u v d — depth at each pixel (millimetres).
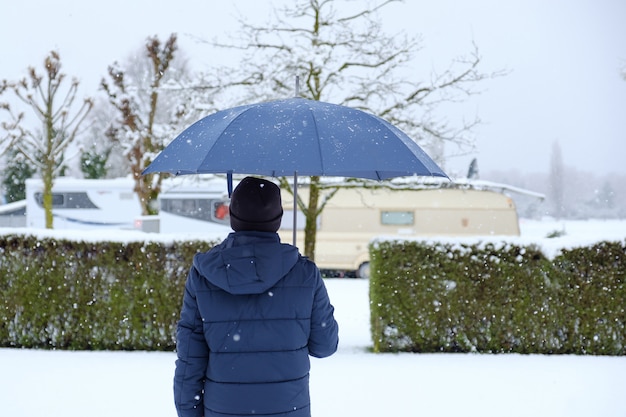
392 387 6363
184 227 23047
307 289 2783
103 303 8086
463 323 7910
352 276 22969
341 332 9438
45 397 5953
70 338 8109
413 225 20578
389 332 7953
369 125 3289
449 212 20578
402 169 3094
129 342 8062
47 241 8164
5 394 6051
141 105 25750
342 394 6125
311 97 11023
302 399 2756
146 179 23188
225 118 3295
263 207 2766
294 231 4070
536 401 5910
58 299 8125
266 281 2670
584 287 7855
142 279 8070
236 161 2949
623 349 7812
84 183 25094
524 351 7891
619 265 7855
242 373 2670
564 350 7883
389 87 11078
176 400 2768
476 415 5523
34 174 38906
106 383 6449
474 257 7910
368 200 20688
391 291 7957
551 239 8008
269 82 10992
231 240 2752
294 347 2740
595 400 5930
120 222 24984
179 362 2756
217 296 2705
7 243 8211
